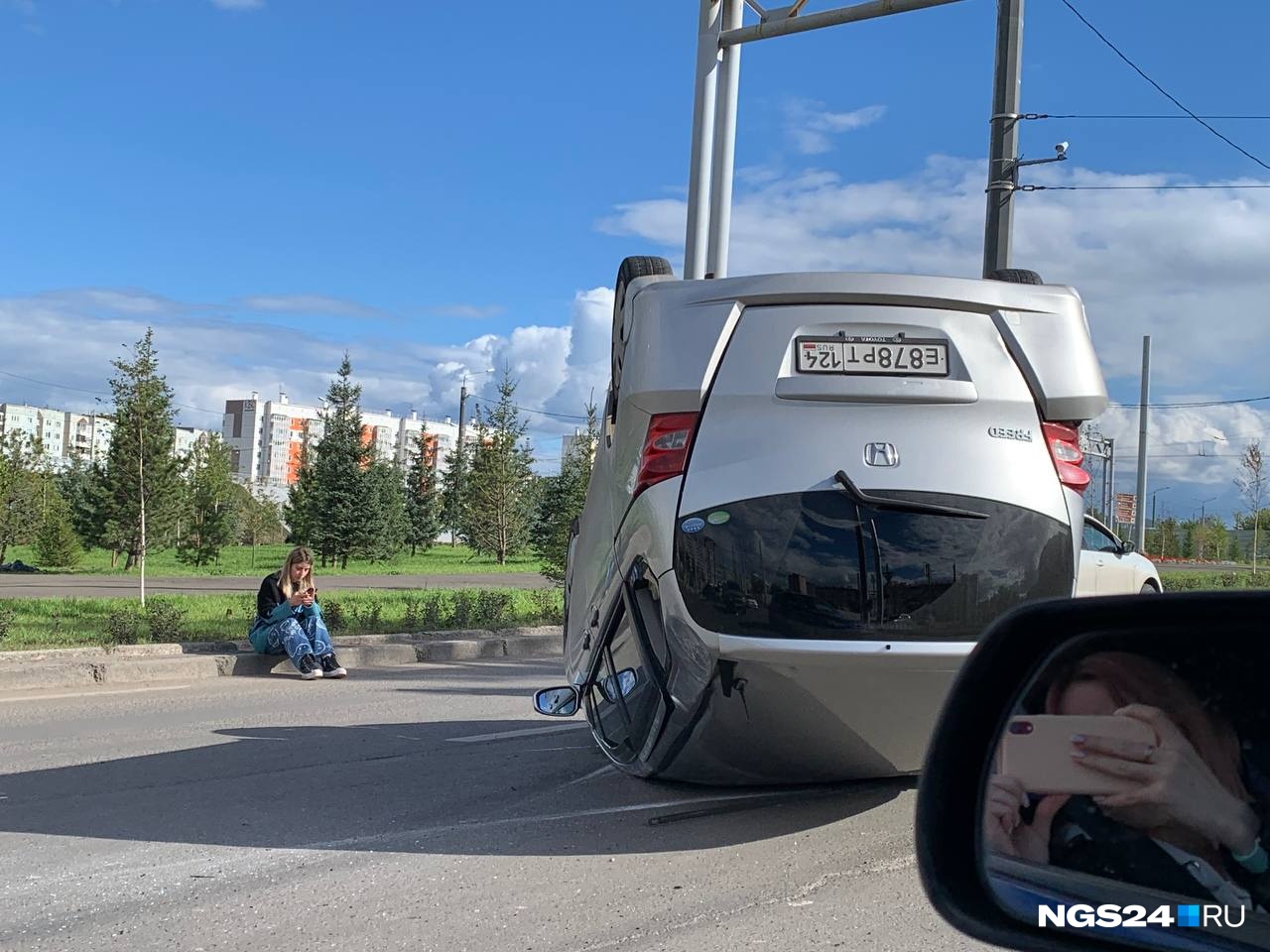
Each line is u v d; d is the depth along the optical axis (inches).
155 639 443.8
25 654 394.9
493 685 388.2
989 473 168.4
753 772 193.6
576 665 259.6
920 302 171.2
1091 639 71.6
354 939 140.6
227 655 413.7
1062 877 70.2
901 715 171.0
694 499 168.9
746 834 186.7
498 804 209.2
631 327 182.5
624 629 201.5
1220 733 64.8
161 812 203.9
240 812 203.9
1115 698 69.9
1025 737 74.5
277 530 2295.8
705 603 165.8
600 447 232.2
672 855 175.8
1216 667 65.8
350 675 418.0
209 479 1524.4
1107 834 68.5
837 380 168.2
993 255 506.0
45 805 209.0
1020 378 172.2
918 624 162.7
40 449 1585.9
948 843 76.8
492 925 145.4
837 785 214.7
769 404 169.3
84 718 307.9
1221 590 65.9
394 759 252.7
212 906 152.8
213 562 1604.3
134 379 689.6
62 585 984.9
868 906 151.8
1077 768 71.1
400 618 589.0
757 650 162.9
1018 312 173.5
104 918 148.2
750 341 171.2
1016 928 72.4
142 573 660.7
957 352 170.7
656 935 141.7
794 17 434.9
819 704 169.2
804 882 162.4
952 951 136.1
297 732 288.0
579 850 179.0
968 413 170.1
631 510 179.3
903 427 168.4
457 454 2292.1
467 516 1795.0
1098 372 175.2
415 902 154.3
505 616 610.9
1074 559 171.3
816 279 171.6
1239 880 62.4
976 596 164.4
